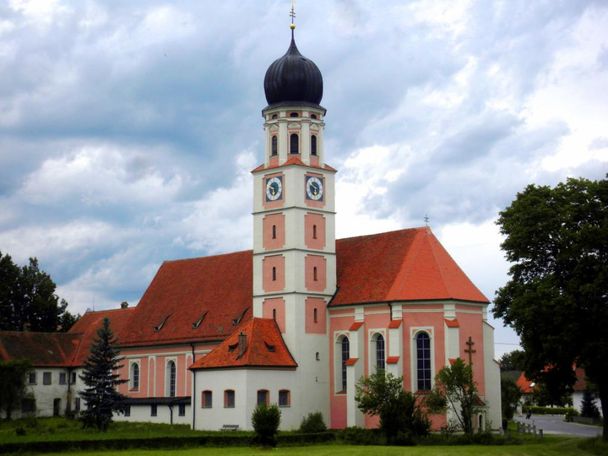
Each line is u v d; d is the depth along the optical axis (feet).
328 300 390.01
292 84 393.91
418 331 359.46
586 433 386.52
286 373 372.17
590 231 285.84
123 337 461.37
